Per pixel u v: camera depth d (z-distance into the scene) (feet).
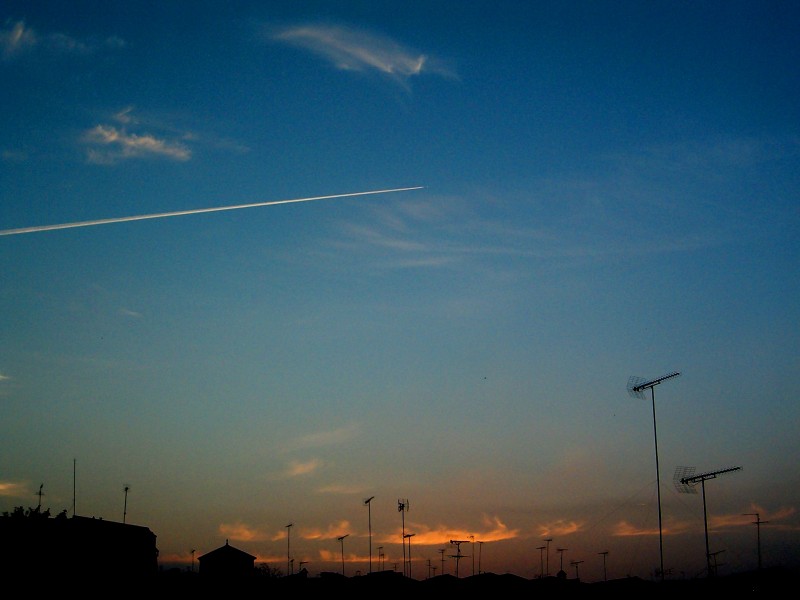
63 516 329.31
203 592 359.66
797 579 344.49
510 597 396.98
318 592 390.83
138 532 345.10
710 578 341.21
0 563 278.67
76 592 294.46
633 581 385.09
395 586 401.49
